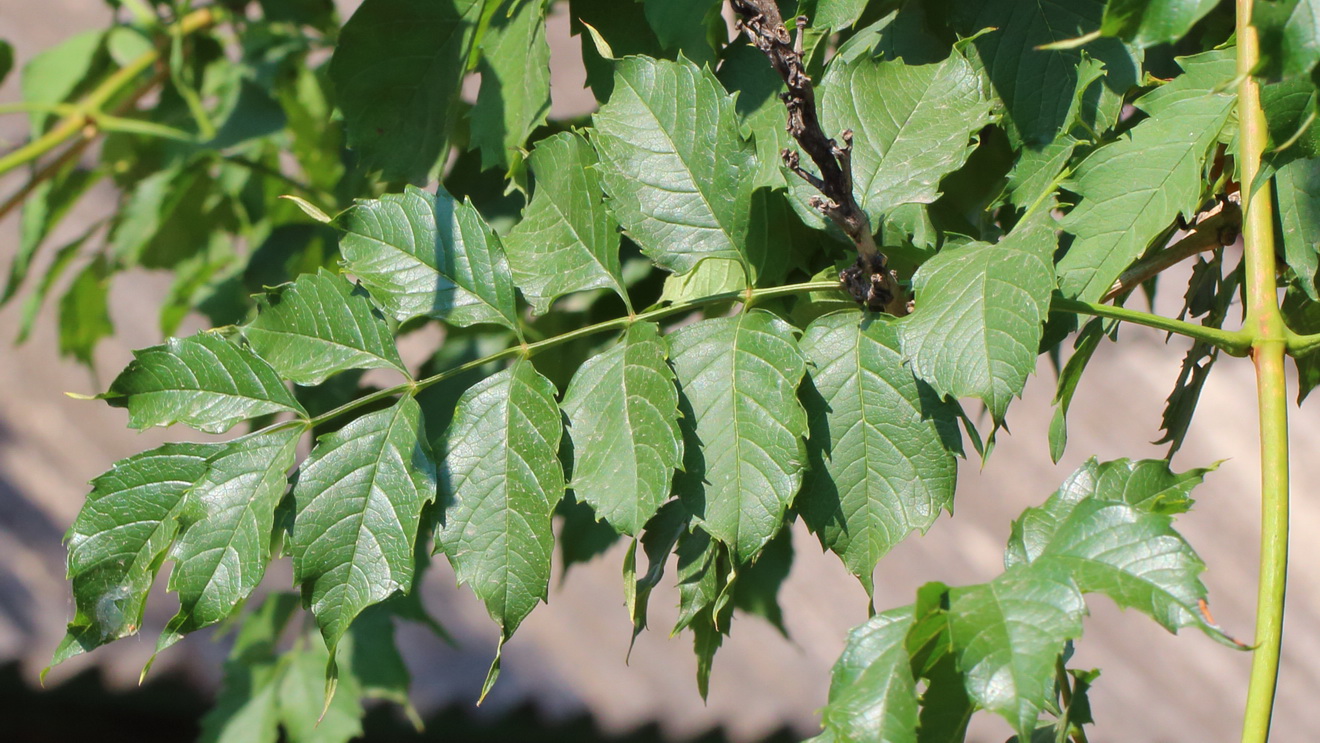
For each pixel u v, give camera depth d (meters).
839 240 1.00
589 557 1.23
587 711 2.50
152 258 1.50
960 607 0.94
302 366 0.99
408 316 0.99
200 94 1.46
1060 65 1.03
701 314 1.14
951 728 0.95
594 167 1.00
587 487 0.98
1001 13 1.04
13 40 2.62
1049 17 1.04
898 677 0.93
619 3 1.07
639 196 1.00
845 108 1.00
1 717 2.43
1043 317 0.94
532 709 2.49
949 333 0.95
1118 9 0.91
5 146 1.50
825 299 1.00
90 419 2.73
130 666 2.42
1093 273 0.99
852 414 0.98
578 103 2.32
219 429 0.98
